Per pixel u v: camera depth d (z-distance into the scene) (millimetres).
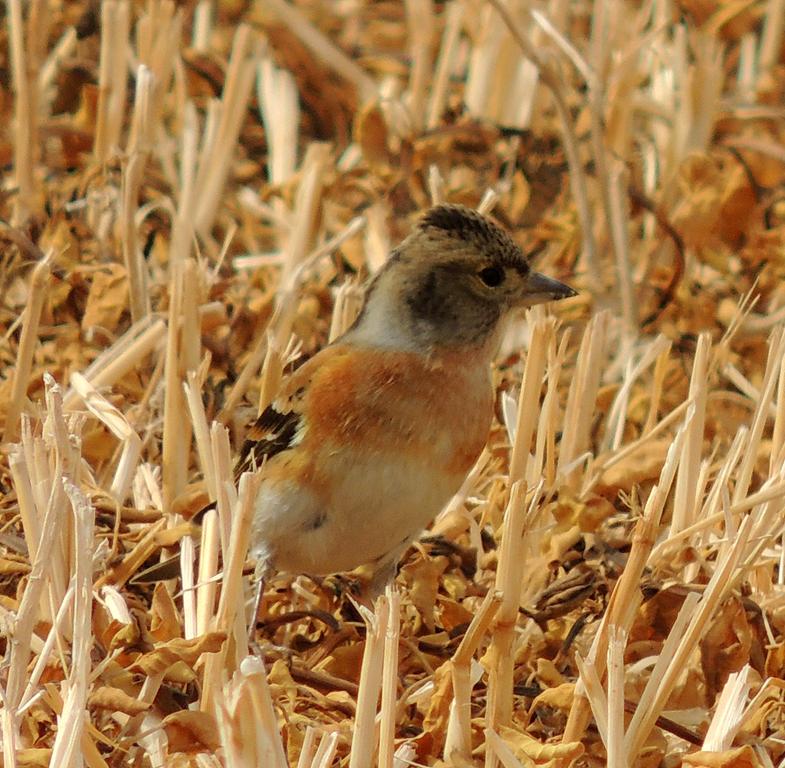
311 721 8094
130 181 12805
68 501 8391
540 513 9992
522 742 7793
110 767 7859
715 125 16969
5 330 12602
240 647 8070
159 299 13391
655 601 9273
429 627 9508
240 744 6871
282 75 17266
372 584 9945
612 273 14570
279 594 10234
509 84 16938
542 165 15938
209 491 9836
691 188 14797
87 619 7434
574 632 9258
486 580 10055
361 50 18797
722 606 8992
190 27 18531
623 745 7469
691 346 13945
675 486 10781
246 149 17406
